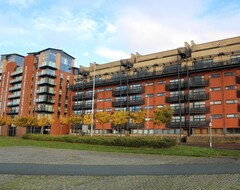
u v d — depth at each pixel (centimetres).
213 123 5278
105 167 1470
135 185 972
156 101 6250
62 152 2541
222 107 5228
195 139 5028
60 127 8531
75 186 946
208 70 5484
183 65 5956
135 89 6575
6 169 1353
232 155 2203
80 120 6519
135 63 6988
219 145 3891
